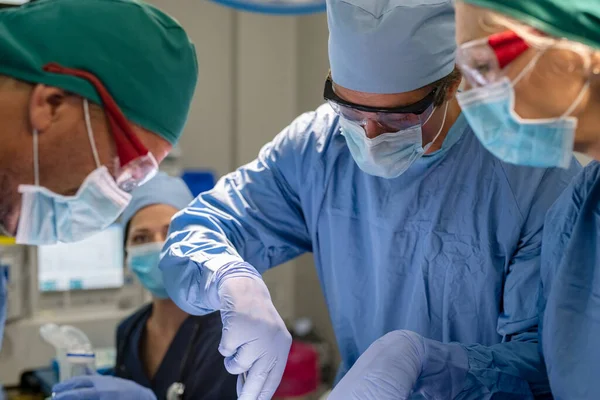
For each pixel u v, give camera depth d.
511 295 1.47
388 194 1.59
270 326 1.39
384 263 1.61
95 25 1.16
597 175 1.33
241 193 1.69
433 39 1.39
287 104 3.84
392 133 1.43
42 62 1.13
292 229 1.72
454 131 1.55
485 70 1.10
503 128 1.14
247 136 3.78
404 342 1.38
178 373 2.17
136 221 2.28
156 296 2.26
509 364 1.39
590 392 1.23
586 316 1.26
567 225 1.34
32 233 1.20
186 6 3.71
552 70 1.07
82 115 1.14
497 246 1.52
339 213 1.66
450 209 1.55
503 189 1.52
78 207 1.19
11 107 1.12
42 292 3.04
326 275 1.72
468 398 1.37
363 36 1.37
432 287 1.57
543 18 1.07
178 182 2.41
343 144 1.65
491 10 1.09
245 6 1.84
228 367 1.41
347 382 1.34
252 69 3.76
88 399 1.67
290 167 1.68
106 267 3.12
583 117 1.11
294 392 3.06
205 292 1.46
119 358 2.31
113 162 1.17
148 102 1.20
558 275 1.29
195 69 1.28
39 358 2.98
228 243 1.59
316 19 3.62
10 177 1.14
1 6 1.20
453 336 1.58
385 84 1.39
